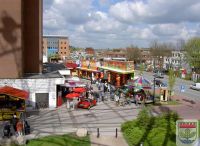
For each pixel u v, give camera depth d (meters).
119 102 43.34
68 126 31.03
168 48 165.12
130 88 49.19
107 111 39.09
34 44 45.66
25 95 34.75
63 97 48.22
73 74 83.25
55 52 164.38
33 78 39.09
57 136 27.06
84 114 37.03
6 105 34.75
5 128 26.50
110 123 32.56
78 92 44.50
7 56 38.78
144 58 167.50
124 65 61.09
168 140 24.12
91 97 45.50
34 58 45.78
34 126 30.89
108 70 67.69
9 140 25.45
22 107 34.94
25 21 45.12
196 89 67.75
